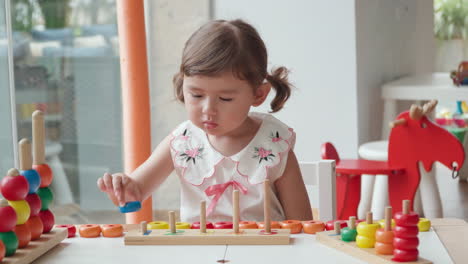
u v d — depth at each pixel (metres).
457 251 0.73
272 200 1.06
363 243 0.72
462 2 5.12
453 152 1.81
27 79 2.19
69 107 2.29
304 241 0.79
